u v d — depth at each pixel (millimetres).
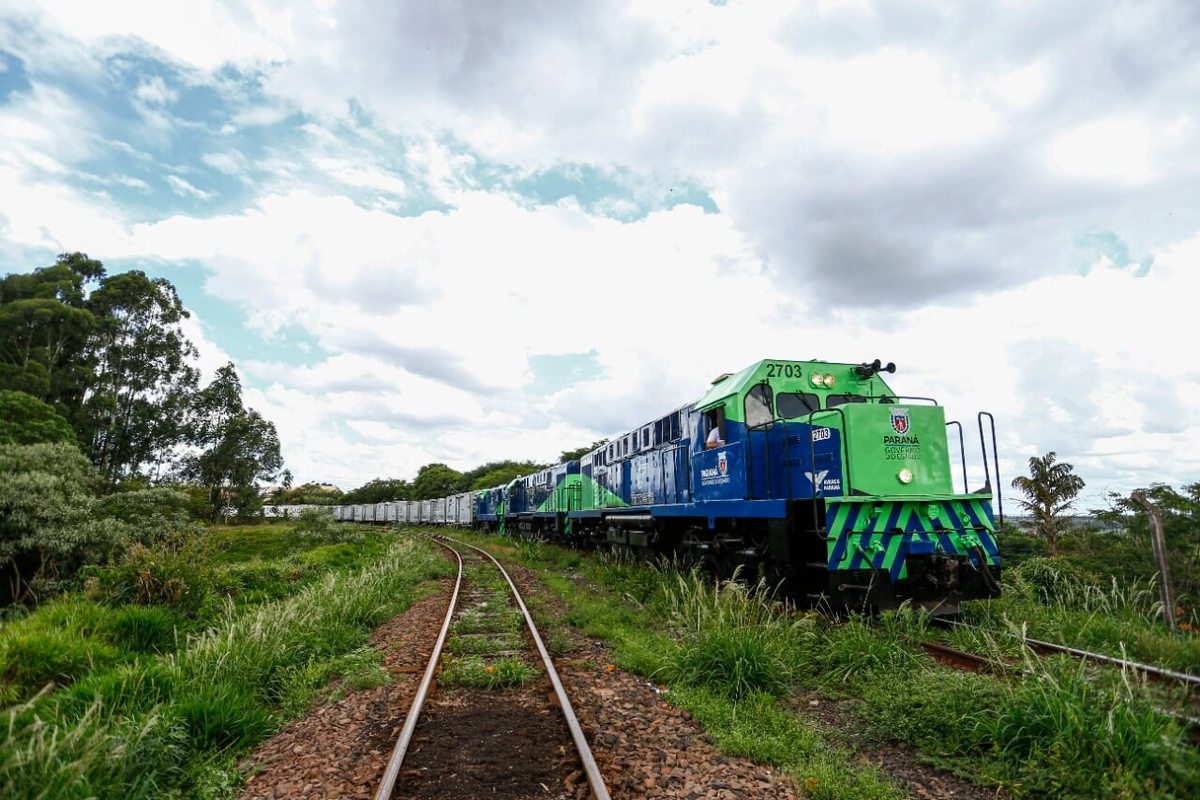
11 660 6734
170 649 8492
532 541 28141
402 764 4895
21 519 12172
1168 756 4055
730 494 10891
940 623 8508
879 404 8977
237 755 5477
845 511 8344
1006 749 4582
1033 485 15211
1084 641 7492
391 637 10016
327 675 7754
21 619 9055
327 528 28391
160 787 4777
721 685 6395
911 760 4922
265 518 59969
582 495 23188
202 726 5559
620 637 8805
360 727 5883
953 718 5062
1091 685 4836
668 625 9359
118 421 46281
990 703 5117
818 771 4574
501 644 8844
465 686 7027
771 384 10805
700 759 4906
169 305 50406
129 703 5824
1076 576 9867
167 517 15352
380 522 77125
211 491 53031
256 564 15922
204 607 9938
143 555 10047
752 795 4352
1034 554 14055
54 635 7488
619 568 15930
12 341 38344
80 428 40344
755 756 4930
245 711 6012
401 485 101750
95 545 13141
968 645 7387
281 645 7922
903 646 7156
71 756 4340
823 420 9250
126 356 47062
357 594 11914
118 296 46156
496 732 5570
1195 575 9719
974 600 9086
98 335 44344
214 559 15562
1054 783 4152
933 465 9078
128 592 9547
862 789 4324
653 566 14227
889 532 8430
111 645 8023
